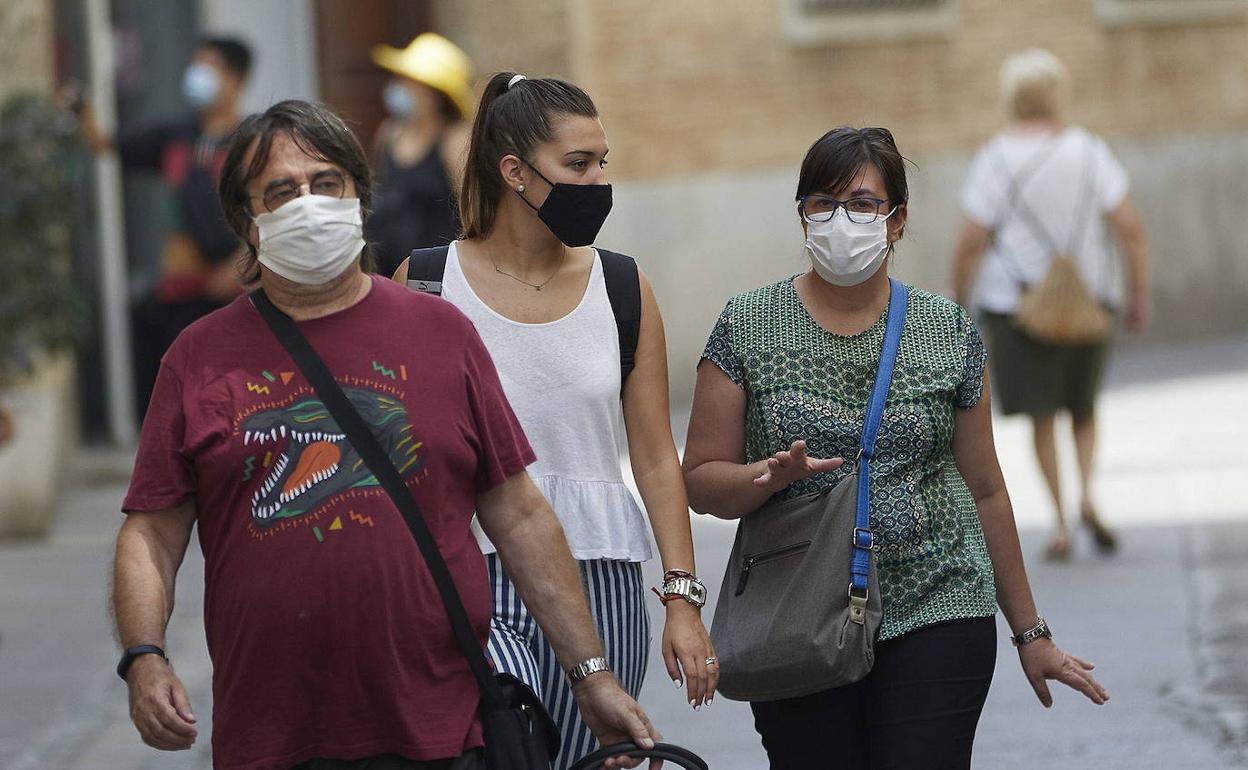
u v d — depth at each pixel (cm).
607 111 4344
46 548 3014
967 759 1249
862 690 1273
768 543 1266
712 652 1234
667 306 4419
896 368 1266
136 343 3719
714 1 4488
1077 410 2781
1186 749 1856
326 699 1019
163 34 3906
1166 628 2319
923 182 4838
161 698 1002
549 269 1269
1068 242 2766
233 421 1020
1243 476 3269
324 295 1044
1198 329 5409
